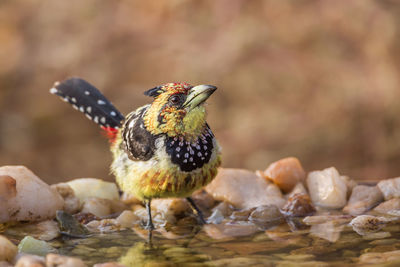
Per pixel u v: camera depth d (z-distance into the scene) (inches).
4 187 197.0
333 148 549.6
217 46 640.4
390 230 184.4
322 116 572.1
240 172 238.4
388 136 544.4
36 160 609.3
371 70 579.2
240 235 187.8
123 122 240.8
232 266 155.3
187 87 198.5
